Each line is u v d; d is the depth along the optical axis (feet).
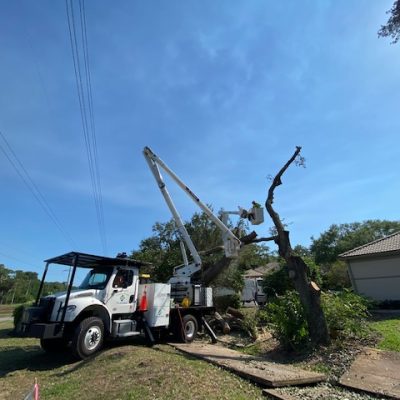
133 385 17.58
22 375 22.95
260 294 83.61
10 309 154.30
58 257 30.86
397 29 20.03
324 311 28.40
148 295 34.12
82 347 26.55
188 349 28.71
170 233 71.46
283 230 31.73
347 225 157.07
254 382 19.02
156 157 42.88
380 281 56.85
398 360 21.89
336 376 20.59
